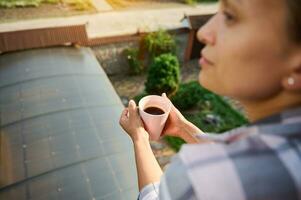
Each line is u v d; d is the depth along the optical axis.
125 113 2.30
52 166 9.39
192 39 22.06
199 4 29.81
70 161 9.55
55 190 8.64
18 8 25.86
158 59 17.41
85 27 17.39
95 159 9.66
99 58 20.61
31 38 16.11
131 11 27.25
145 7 28.03
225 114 18.34
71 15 25.97
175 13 27.88
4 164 9.52
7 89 12.99
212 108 18.69
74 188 8.66
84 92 13.13
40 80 13.55
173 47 21.33
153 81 17.39
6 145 10.25
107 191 8.63
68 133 10.68
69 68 14.74
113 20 25.75
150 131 2.31
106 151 10.02
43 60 15.11
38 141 10.34
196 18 21.67
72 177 8.98
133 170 9.45
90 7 27.09
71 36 16.88
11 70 14.19
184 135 2.32
